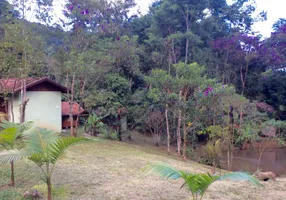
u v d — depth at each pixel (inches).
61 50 599.2
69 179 265.3
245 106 695.1
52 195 214.5
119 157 411.5
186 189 254.2
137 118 803.4
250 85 1095.6
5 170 274.5
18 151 166.7
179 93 573.6
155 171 159.2
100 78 708.0
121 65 831.1
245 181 301.7
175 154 636.1
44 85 556.7
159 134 794.8
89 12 650.8
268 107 1006.4
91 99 644.1
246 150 733.3
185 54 1067.9
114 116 746.8
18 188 229.1
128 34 1046.4
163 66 1010.1
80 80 621.3
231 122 686.5
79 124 725.3
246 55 1027.9
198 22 1138.0
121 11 859.4
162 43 1026.1
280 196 251.1
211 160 547.5
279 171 564.4
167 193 241.1
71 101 575.5
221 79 1049.5
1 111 566.9
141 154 468.8
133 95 826.8
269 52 1049.5
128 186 256.5
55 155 172.2
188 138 743.7
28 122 219.5
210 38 1129.4
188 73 559.5
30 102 541.0
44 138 176.2
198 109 571.8
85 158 375.6
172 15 1085.1
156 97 581.0
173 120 752.3
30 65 485.4
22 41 454.0
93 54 605.0
